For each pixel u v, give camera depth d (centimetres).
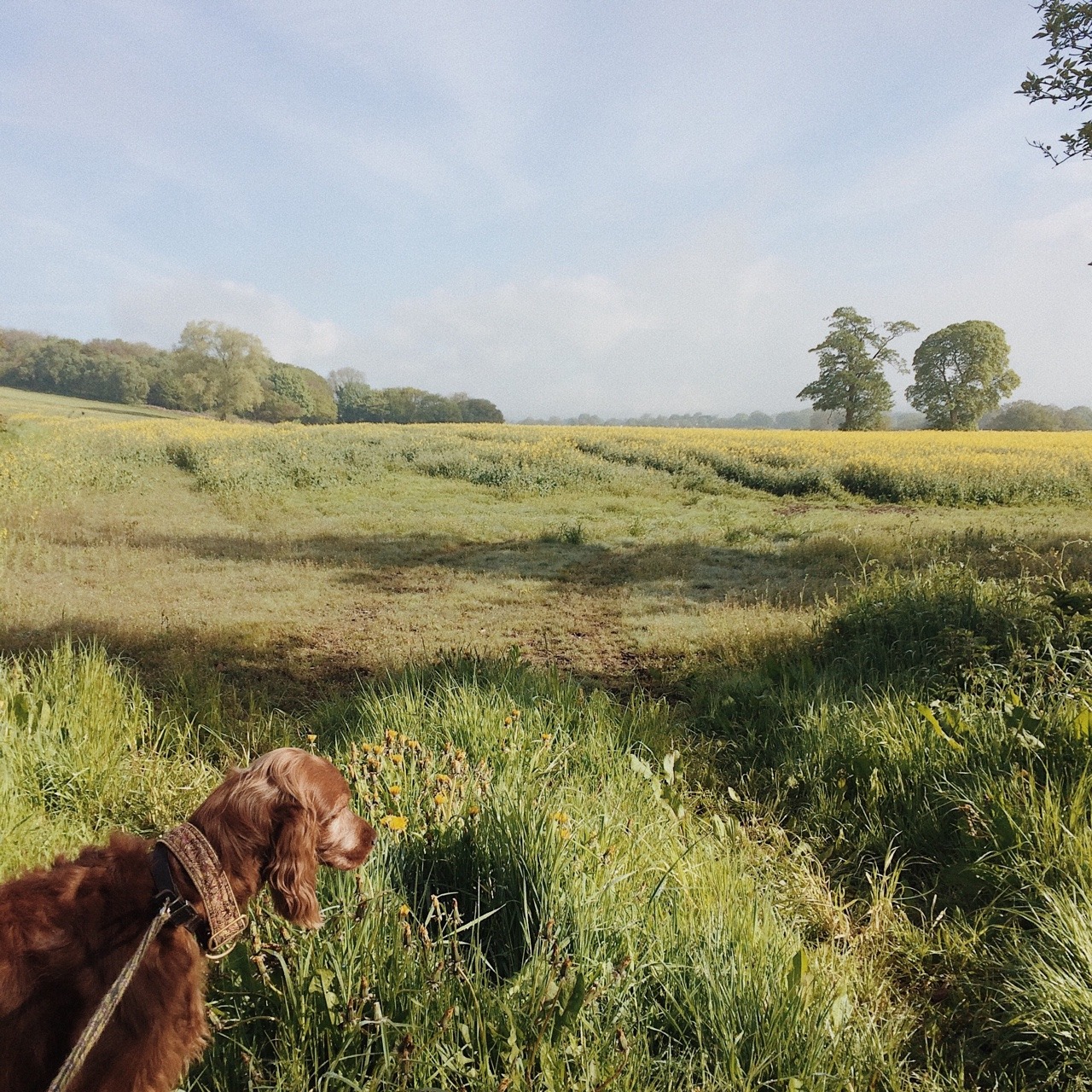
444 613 858
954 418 6794
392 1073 180
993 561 895
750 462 2278
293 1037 186
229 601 865
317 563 1125
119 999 128
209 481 1858
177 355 7550
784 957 241
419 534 1382
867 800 375
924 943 280
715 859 307
